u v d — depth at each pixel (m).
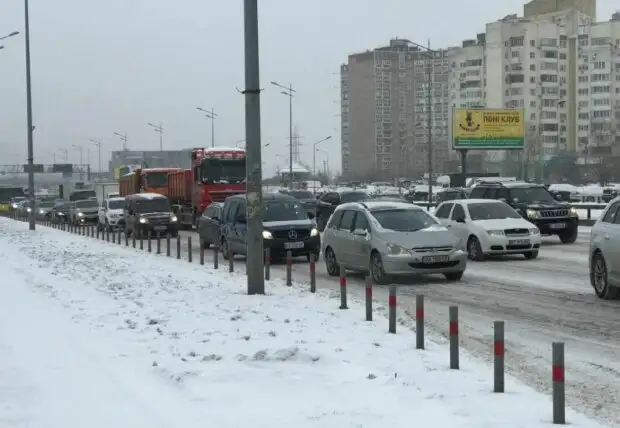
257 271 13.79
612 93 101.94
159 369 7.86
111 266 20.31
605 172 89.19
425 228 16.30
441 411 6.21
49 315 11.78
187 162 121.50
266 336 9.53
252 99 13.66
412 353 8.58
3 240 34.69
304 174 117.31
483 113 56.38
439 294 14.15
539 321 11.09
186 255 24.91
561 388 5.91
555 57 103.75
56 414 6.43
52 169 126.12
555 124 104.31
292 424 5.89
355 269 16.89
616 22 102.12
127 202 37.72
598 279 13.23
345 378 7.36
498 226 20.28
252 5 13.65
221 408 6.43
